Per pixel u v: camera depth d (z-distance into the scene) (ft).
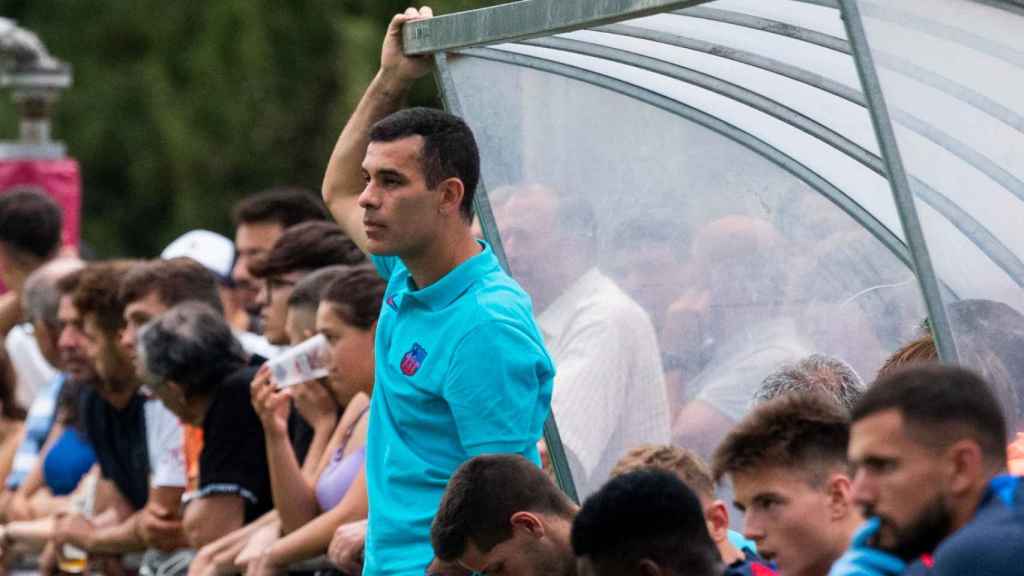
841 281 43.57
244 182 151.84
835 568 25.45
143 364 57.41
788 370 39.55
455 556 34.86
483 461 35.04
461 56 43.98
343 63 145.69
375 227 39.37
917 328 41.73
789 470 30.73
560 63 44.55
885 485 24.81
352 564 48.60
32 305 75.66
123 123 158.20
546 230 44.86
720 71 42.19
